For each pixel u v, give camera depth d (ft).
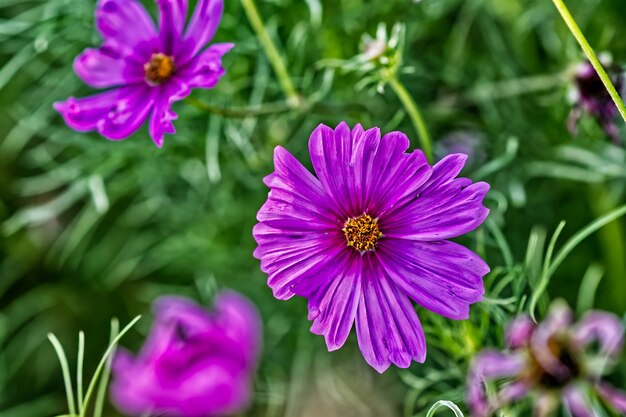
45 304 2.65
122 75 1.78
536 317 1.99
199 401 1.83
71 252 2.67
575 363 1.68
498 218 2.15
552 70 2.35
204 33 1.73
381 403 2.32
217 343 1.87
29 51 2.32
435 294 1.51
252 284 2.46
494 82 2.42
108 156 2.36
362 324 1.53
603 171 2.20
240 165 2.33
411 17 2.31
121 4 1.77
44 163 2.56
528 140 2.33
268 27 2.28
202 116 2.30
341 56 2.34
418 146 2.28
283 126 2.31
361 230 1.53
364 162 1.52
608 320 1.69
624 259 2.24
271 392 2.28
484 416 1.70
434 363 2.17
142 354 1.97
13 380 2.64
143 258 2.62
